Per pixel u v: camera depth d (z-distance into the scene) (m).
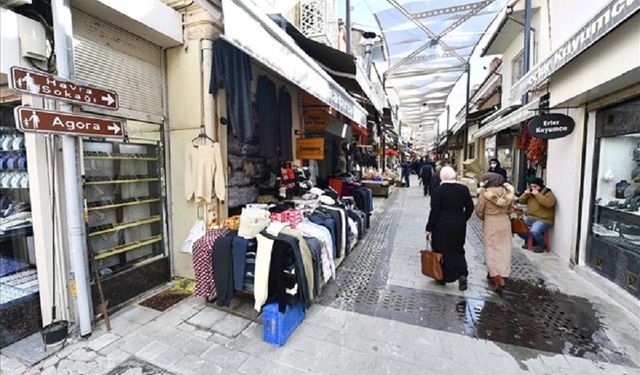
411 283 3.87
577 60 3.61
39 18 2.55
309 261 2.93
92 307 2.73
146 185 3.62
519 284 3.81
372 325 2.87
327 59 5.62
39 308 2.70
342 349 2.50
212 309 3.13
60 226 2.66
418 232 6.52
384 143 17.25
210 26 3.40
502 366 2.30
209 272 3.07
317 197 4.98
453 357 2.41
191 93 3.52
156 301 3.29
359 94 8.08
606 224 3.82
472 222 7.50
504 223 3.71
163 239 3.74
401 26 9.89
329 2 7.65
